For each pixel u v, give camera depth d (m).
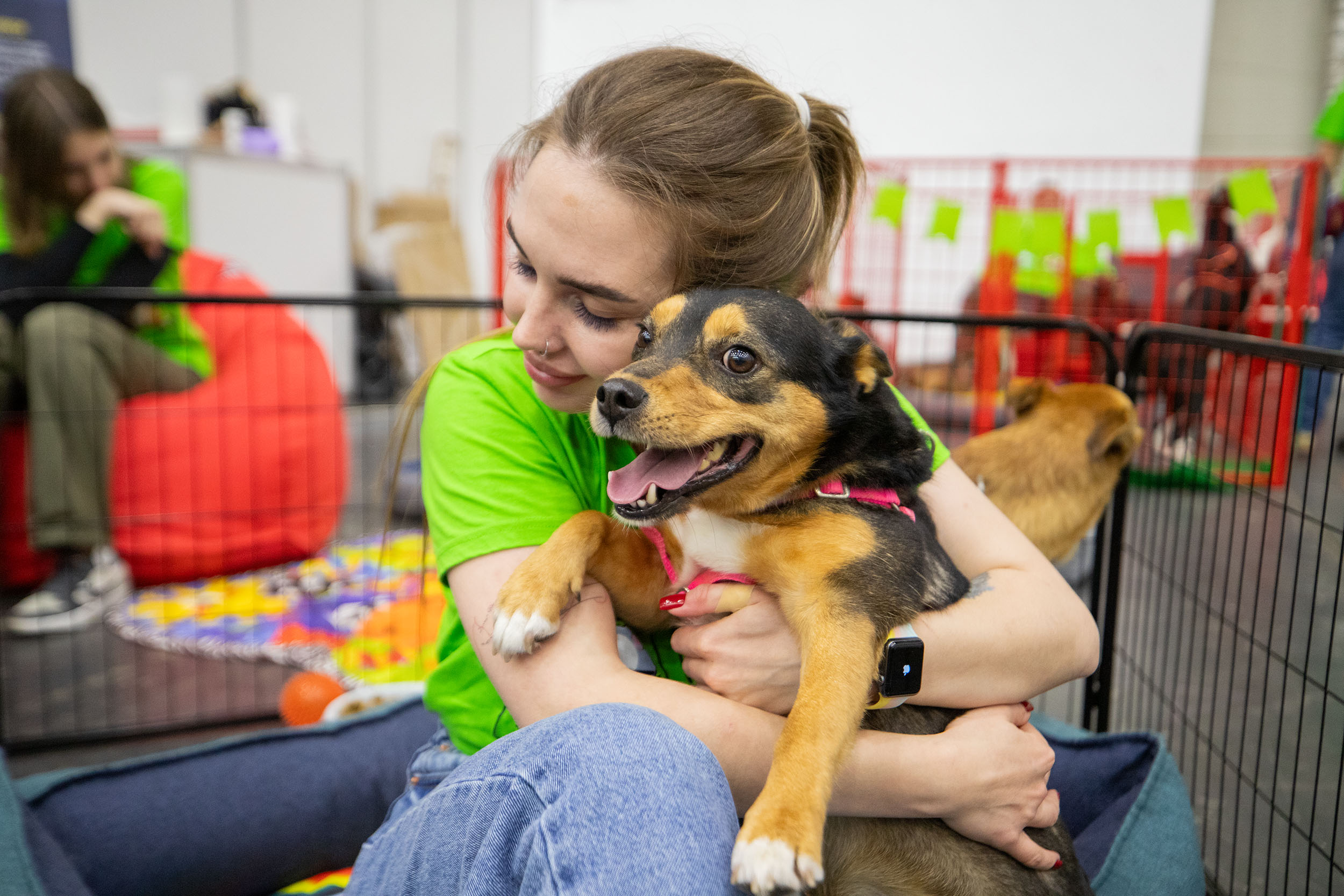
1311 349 1.75
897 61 8.46
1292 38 8.67
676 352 1.41
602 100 1.30
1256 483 4.27
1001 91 8.31
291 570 4.24
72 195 4.21
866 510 1.46
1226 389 4.45
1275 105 8.80
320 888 1.91
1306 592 3.74
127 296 2.88
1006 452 2.81
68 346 3.86
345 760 2.05
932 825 1.46
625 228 1.29
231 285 4.51
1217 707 2.88
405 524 4.80
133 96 8.01
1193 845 1.78
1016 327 2.88
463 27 10.30
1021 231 5.45
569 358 1.41
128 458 3.99
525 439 1.50
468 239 10.77
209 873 1.84
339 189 8.09
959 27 8.29
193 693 3.26
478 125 10.66
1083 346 5.58
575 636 1.33
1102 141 8.23
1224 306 5.61
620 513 1.37
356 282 8.42
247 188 7.11
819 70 8.62
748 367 1.42
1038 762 1.38
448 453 1.48
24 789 1.75
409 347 8.40
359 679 3.11
